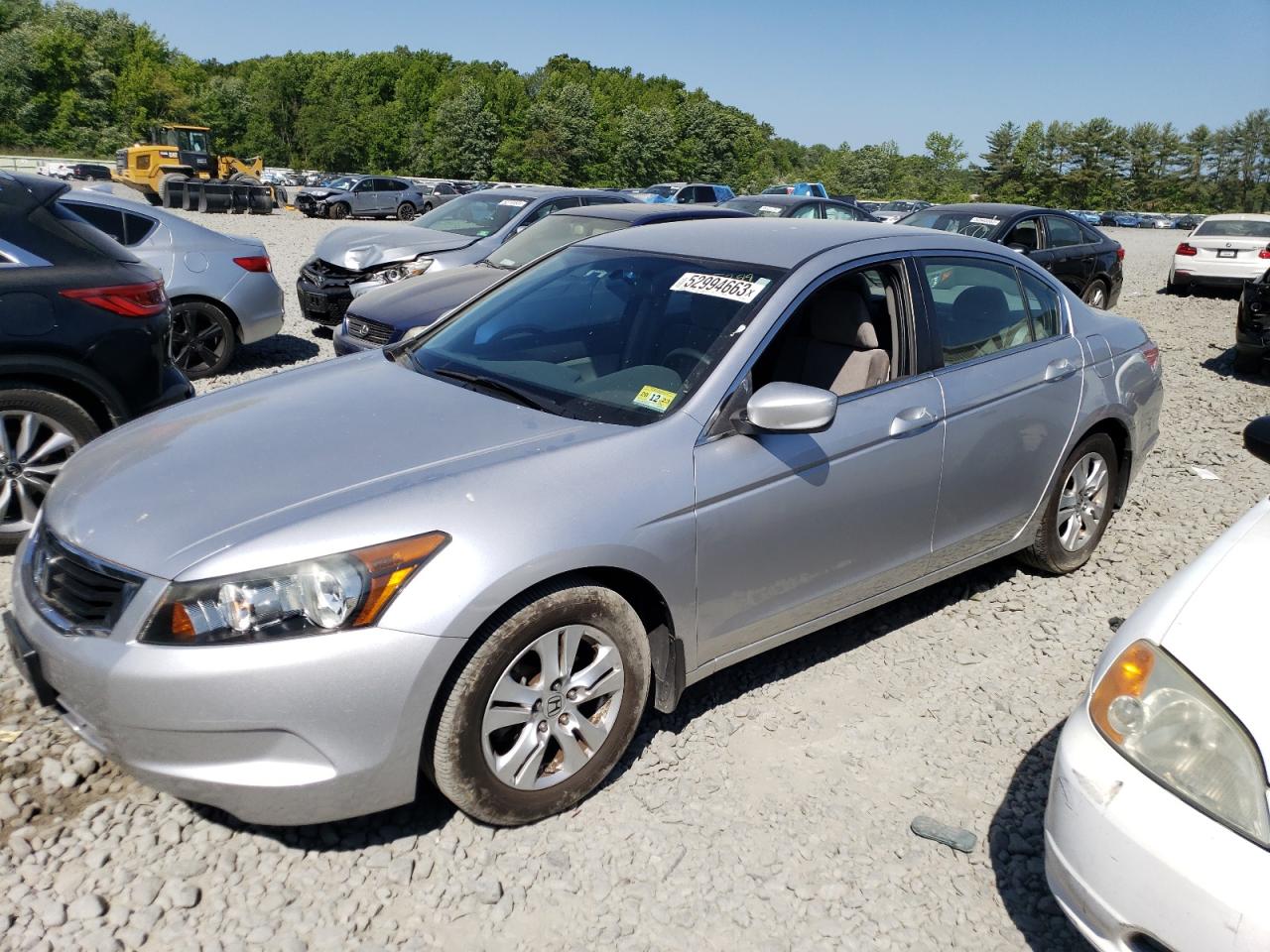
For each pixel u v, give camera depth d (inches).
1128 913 79.9
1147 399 188.1
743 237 153.1
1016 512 165.6
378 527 99.7
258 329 324.8
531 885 104.7
